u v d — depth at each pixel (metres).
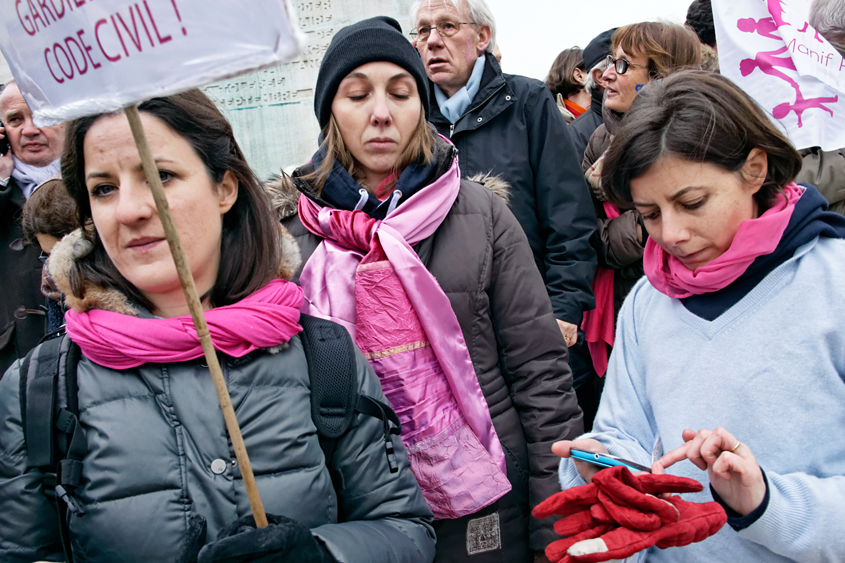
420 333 1.72
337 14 5.27
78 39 0.94
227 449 1.19
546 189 2.66
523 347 1.86
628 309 1.56
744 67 2.13
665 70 2.71
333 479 1.34
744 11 2.13
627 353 1.53
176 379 1.21
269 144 5.41
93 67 0.94
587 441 1.36
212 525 1.15
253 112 5.42
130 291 1.29
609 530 1.10
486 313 1.85
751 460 1.12
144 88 0.90
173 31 0.88
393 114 1.85
